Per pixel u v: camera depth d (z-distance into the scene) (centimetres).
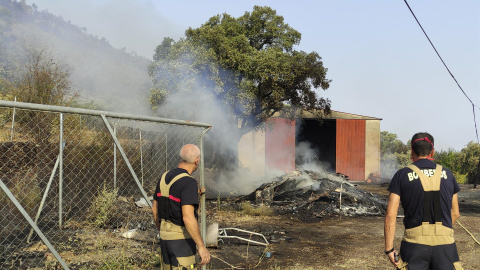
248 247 771
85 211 800
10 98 964
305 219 1209
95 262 554
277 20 2784
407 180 328
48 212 775
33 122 834
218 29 2573
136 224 795
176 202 345
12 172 749
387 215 334
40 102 980
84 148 849
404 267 324
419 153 342
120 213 833
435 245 315
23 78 1013
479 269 632
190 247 349
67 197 824
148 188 966
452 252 316
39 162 812
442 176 326
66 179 825
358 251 757
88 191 836
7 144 750
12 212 679
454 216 331
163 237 352
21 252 582
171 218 348
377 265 654
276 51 2639
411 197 325
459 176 3869
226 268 614
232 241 816
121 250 596
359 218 1252
